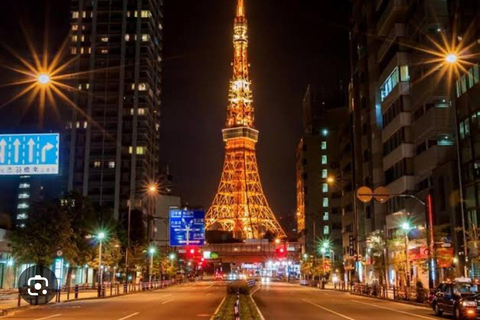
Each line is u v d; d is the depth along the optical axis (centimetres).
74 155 13750
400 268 5503
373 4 8025
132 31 14400
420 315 3212
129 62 14225
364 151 8531
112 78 14138
